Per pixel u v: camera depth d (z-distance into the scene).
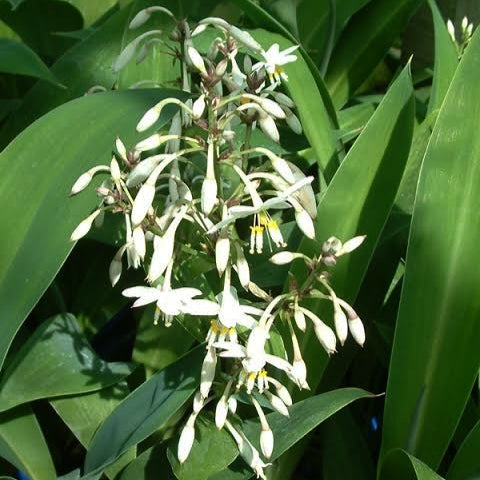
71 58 0.49
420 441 0.38
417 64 0.64
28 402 0.39
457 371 0.37
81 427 0.38
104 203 0.35
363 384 0.47
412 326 0.37
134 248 0.33
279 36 0.47
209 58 0.38
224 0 0.53
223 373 0.35
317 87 0.46
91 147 0.35
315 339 0.39
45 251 0.33
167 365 0.38
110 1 0.57
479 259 0.36
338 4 0.54
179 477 0.34
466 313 0.37
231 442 0.35
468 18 0.61
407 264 0.36
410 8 0.55
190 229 0.36
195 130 0.37
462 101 0.36
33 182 0.35
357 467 0.41
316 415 0.34
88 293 0.47
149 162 0.31
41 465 0.38
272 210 0.46
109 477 0.38
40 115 0.48
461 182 0.36
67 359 0.39
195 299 0.34
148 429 0.33
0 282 0.33
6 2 0.53
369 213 0.38
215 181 0.30
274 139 0.33
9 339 0.31
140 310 0.50
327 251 0.31
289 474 0.41
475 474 0.35
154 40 0.39
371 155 0.38
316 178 0.52
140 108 0.35
